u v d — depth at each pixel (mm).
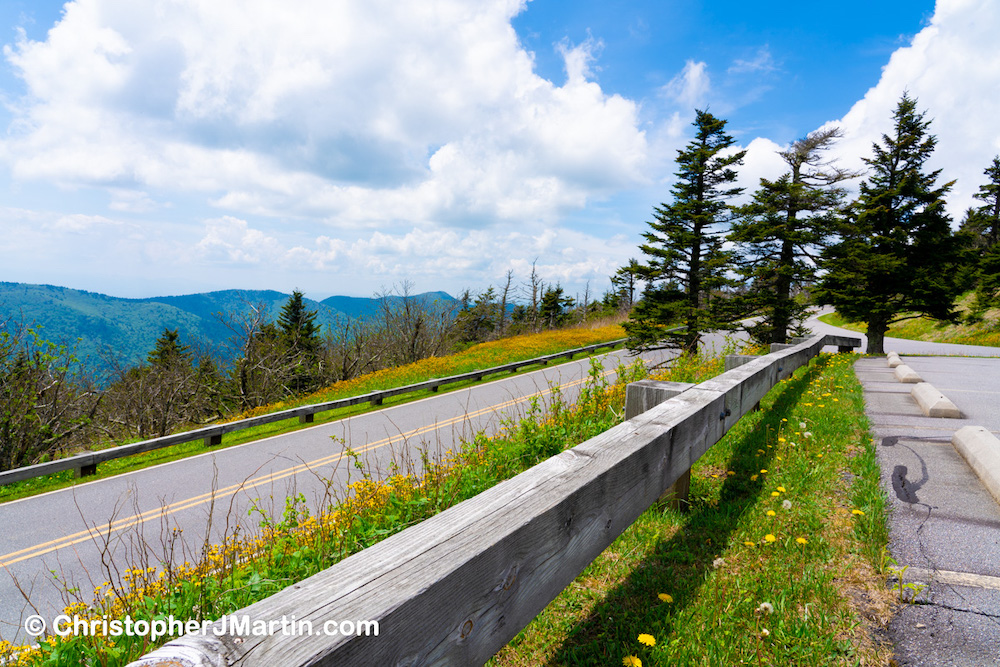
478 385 17719
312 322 38219
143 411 19078
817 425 4297
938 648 1691
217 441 11391
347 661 799
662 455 2193
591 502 1604
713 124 20719
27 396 13250
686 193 21844
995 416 4816
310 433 11992
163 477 9195
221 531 6641
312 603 878
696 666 1696
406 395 16688
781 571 2191
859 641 1750
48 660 2379
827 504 2807
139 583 3199
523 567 1268
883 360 11258
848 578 2115
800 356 6828
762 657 1699
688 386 3186
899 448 3766
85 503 8070
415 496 3936
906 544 2350
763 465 3549
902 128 18047
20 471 8625
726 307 21594
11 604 5133
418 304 31141
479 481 4039
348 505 4145
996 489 2820
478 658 1123
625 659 1666
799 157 20469
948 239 17250
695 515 2840
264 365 22922
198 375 22172
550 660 1841
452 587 1026
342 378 27609
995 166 38812
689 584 2154
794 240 19781
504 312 50406
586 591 2232
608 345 27984
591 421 5457
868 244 17734
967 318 29734
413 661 932
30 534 7008
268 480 8727
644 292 23031
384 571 997
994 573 2092
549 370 20391
